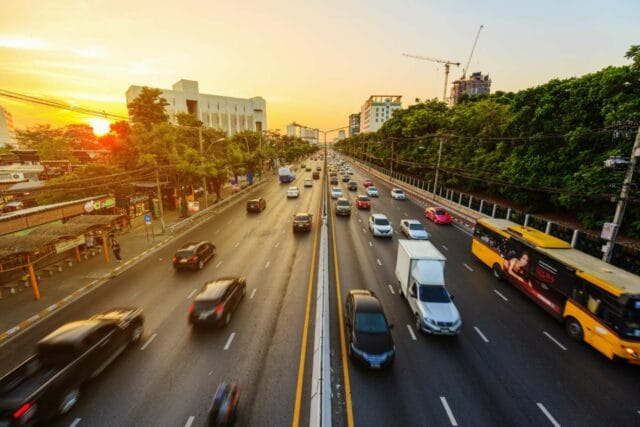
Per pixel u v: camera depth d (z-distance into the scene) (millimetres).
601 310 10719
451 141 44125
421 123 54406
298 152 123812
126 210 30406
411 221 26188
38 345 8609
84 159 63969
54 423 7965
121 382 9430
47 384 7906
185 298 15102
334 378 9641
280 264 19281
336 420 8125
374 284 16547
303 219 26656
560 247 14156
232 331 12133
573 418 8297
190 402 8695
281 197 45250
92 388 9172
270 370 9953
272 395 8906
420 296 12727
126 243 24156
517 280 15586
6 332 12305
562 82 25766
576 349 11359
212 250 20734
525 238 15484
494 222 19328
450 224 30594
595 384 9578
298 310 13750
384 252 21719
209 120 111938
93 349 9305
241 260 20078
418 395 9023
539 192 27125
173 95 98812
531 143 27156
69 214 22328
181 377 9656
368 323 10852
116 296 15461
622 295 9984
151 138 31938
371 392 9102
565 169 23922
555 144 25359
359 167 107688
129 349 11031
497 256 17641
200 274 18000
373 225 26031
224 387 8031
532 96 27281
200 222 30844
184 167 30188
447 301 12547
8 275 17000
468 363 10492
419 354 10930
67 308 14414
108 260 20156
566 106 23906
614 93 19766
